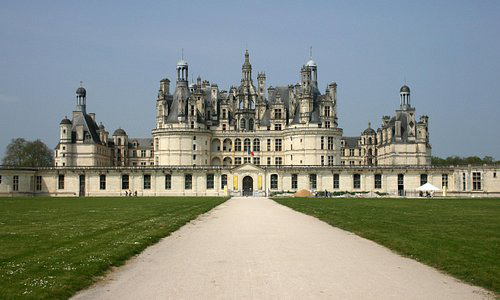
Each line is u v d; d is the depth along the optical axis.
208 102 152.88
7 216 53.16
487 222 45.84
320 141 139.62
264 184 132.50
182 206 74.12
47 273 22.41
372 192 127.38
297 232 40.00
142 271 24.41
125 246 30.52
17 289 19.58
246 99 153.38
